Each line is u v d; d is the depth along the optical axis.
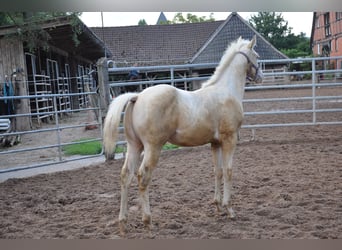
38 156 8.48
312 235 3.69
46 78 15.11
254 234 3.76
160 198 5.01
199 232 3.84
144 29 31.80
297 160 6.78
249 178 5.78
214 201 4.38
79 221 4.31
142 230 3.96
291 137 9.05
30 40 11.54
